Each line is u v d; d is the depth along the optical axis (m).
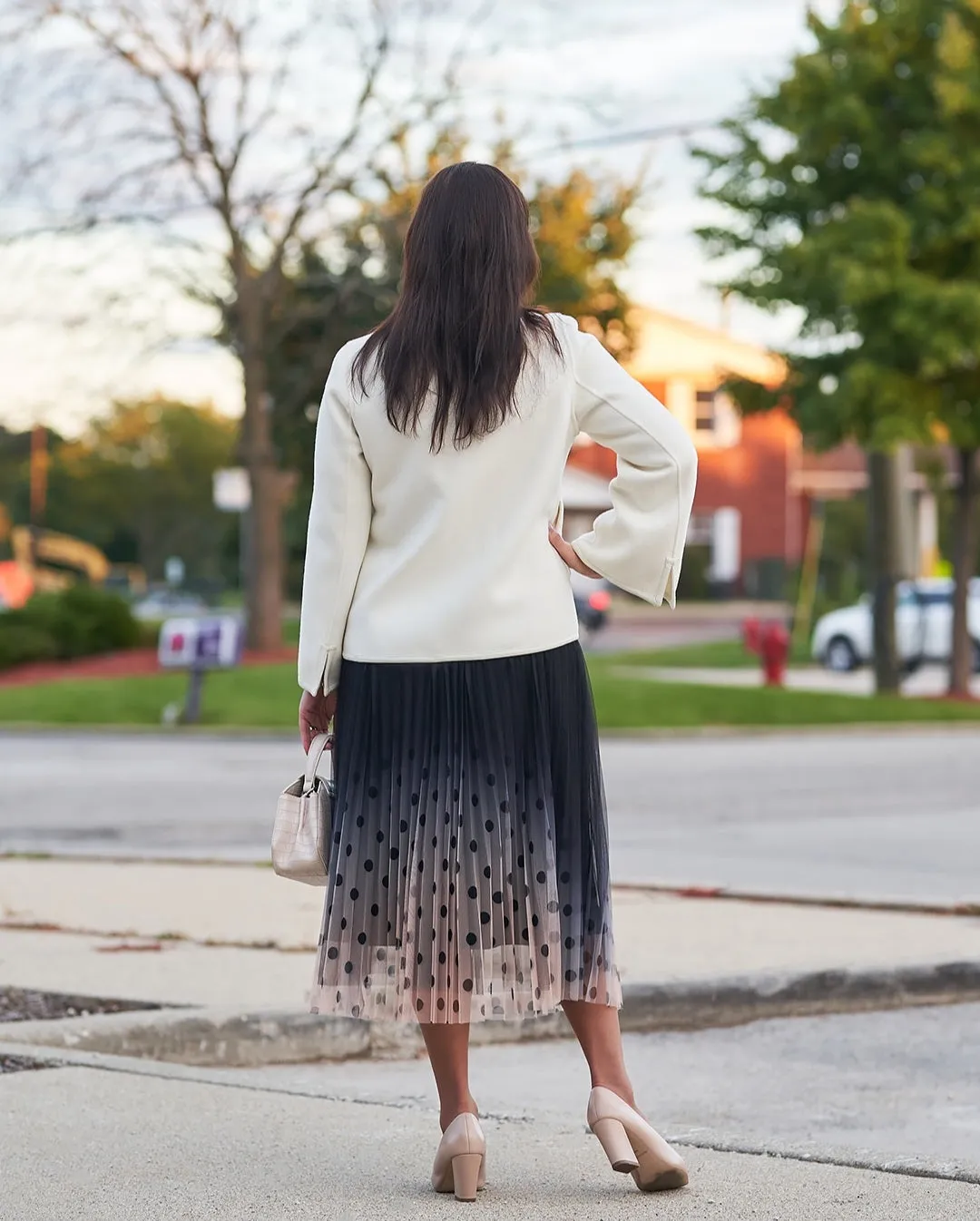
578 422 3.66
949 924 7.23
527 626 3.55
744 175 22.30
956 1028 5.83
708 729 19.70
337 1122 4.22
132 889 8.32
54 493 91.19
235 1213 3.47
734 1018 5.96
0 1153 3.92
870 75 21.44
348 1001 3.56
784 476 53.25
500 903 3.51
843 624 30.72
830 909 7.68
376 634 3.57
